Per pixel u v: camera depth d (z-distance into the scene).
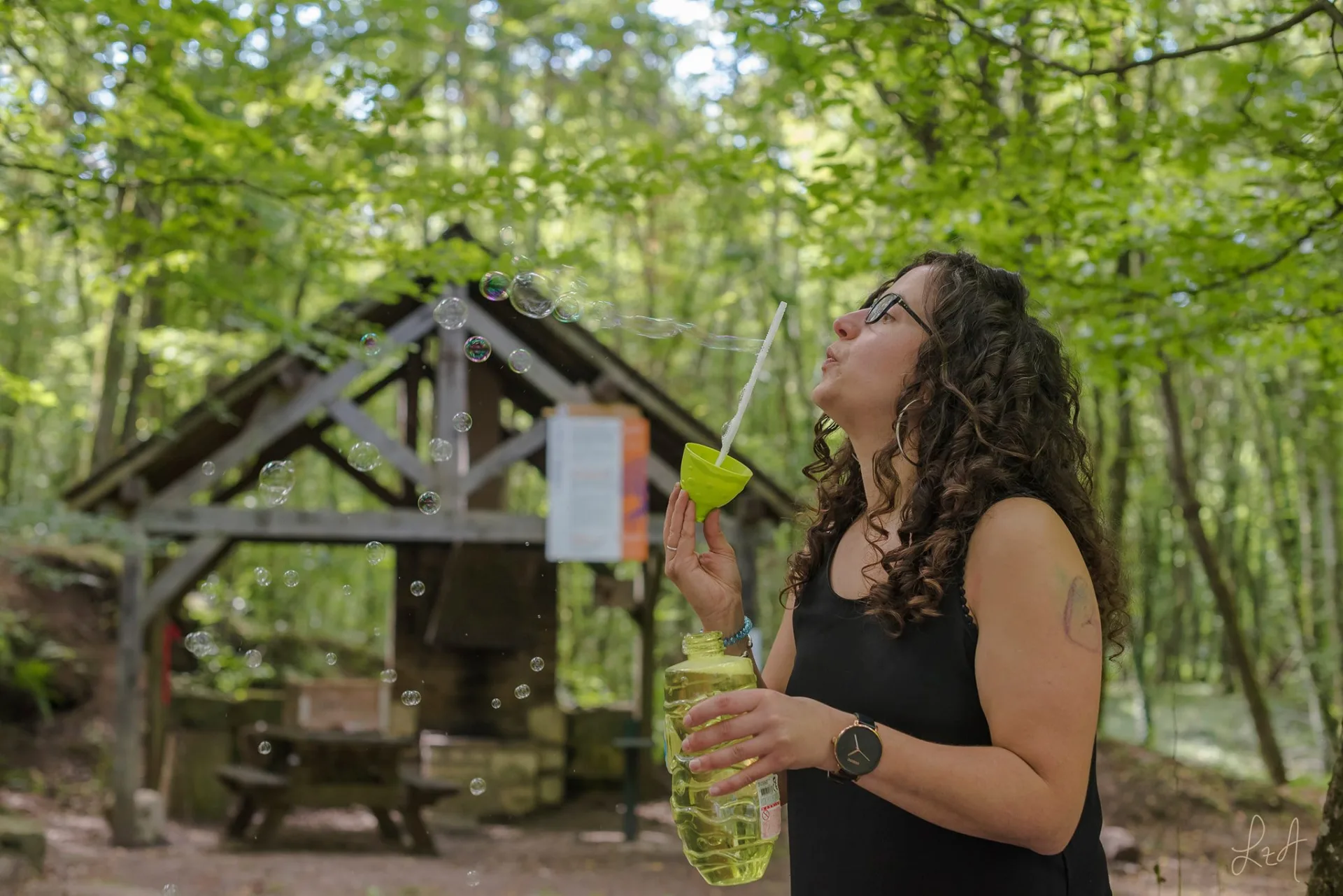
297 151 5.57
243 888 6.94
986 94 4.82
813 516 1.71
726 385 16.84
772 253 14.42
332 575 14.61
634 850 8.77
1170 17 4.69
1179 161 4.82
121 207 6.46
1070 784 1.21
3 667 10.18
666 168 5.49
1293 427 12.66
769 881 7.24
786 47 4.66
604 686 16.42
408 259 5.59
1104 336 5.24
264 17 5.40
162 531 8.52
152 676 9.79
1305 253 4.80
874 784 1.19
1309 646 13.32
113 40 4.82
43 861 7.00
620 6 11.98
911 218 5.18
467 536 8.81
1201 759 12.99
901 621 1.31
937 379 1.42
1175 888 6.36
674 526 1.67
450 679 10.77
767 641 9.39
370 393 10.61
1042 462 1.41
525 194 5.43
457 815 10.19
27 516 7.17
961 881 1.29
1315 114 4.24
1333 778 2.45
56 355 15.88
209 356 9.88
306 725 10.51
